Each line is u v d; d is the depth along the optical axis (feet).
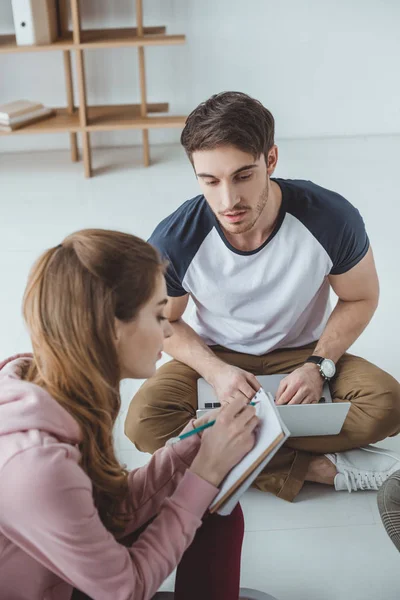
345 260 6.07
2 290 9.38
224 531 4.32
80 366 3.69
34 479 3.43
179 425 6.21
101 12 12.43
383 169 12.34
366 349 8.18
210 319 6.57
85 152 12.27
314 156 12.85
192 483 4.09
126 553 3.80
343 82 13.14
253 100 5.38
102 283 3.61
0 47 11.66
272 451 4.06
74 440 3.74
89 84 13.03
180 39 11.78
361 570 5.60
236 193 5.39
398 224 10.70
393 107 13.34
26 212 11.41
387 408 6.16
